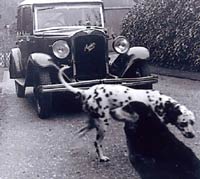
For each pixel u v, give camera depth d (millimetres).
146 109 5312
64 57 10375
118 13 22719
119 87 7254
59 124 9664
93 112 7230
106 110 7164
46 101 10047
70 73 10539
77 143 8234
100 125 7223
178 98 11672
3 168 7105
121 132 8734
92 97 7230
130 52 10789
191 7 15203
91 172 6785
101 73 10617
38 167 7094
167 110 6793
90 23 11594
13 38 26391
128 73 10812
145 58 10766
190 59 15602
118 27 22703
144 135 5238
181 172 5230
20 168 7082
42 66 10000
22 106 11875
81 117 10227
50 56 10344
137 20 19000
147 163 5254
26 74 11164
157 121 5324
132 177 6520
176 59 16547
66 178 6590
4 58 26203
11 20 34875
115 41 10820
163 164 5207
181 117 6711
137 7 19625
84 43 10438
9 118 10484
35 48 11273
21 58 12766
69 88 7684
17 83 12641
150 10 17969
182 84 14000
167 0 16703
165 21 16797
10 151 7922
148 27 18047
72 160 7344
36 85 10391
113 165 7035
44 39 10789
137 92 7090
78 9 11680
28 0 12383
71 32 10625
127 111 5238
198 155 7047
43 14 11492
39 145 8211
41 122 9938
